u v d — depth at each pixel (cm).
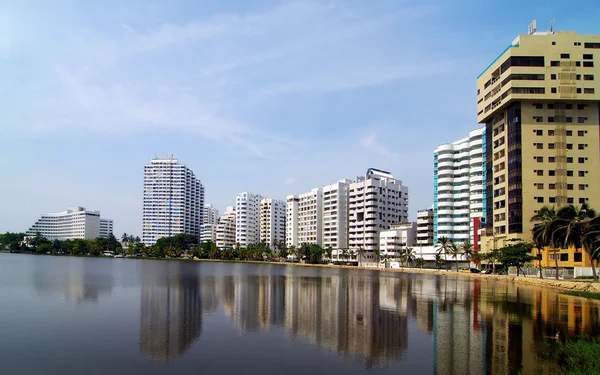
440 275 16075
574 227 8750
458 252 17862
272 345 3397
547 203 13238
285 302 6003
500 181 14488
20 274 10450
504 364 2870
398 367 2823
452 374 2673
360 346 3381
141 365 2848
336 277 12619
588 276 10619
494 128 15075
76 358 2992
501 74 14025
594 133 13412
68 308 5134
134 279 9731
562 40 13362
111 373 2689
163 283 8800
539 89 13262
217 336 3700
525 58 13388
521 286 9612
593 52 13300
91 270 13000
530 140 13462
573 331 3962
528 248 12106
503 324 4338
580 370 2706
